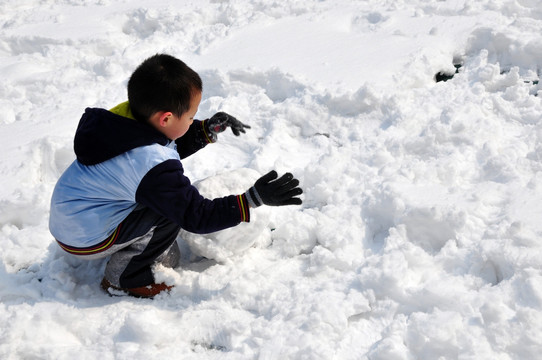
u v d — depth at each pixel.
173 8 5.09
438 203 2.65
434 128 3.16
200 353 2.25
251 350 2.19
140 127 2.21
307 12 4.80
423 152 3.13
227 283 2.52
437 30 4.19
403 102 3.52
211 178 2.63
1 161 3.36
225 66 4.11
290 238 2.74
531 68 3.75
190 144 2.66
